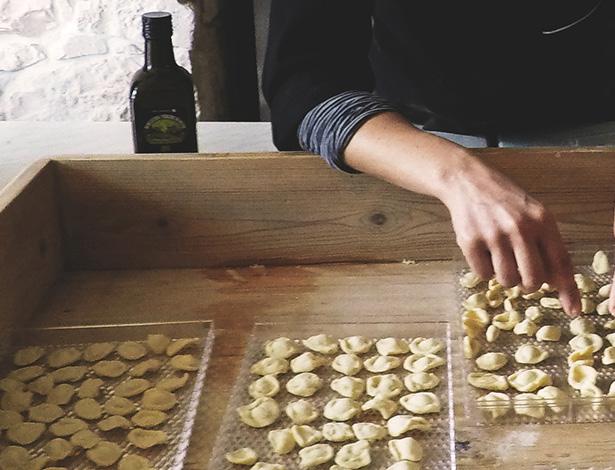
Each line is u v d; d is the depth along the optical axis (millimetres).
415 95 1445
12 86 2105
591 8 1359
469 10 1341
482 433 817
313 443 828
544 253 891
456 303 1038
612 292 918
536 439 809
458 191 919
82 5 2035
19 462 831
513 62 1385
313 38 1112
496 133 1461
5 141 1440
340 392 894
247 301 1063
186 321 1011
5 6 2033
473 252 899
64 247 1140
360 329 985
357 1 1130
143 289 1100
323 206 1112
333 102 1057
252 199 1113
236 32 2148
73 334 990
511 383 886
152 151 1206
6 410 895
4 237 983
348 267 1130
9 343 986
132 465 809
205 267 1144
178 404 886
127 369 944
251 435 839
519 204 892
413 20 1364
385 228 1119
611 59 1414
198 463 812
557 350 948
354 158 1028
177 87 1191
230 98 2178
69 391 918
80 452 840
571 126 1487
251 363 940
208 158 1101
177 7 1995
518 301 1042
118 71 2094
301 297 1066
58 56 2080
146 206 1122
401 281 1089
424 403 860
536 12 1346
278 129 1114
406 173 973
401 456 798
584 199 1097
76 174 1111
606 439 807
